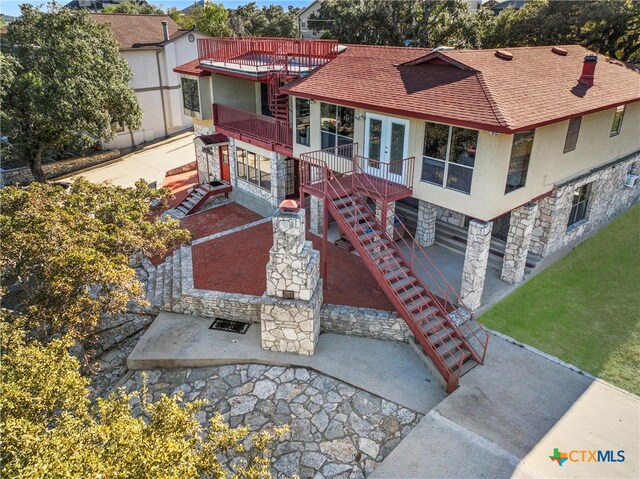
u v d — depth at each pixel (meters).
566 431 10.12
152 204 23.34
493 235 17.95
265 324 12.83
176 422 7.20
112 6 77.12
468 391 11.25
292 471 9.88
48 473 5.33
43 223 11.72
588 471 9.16
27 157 25.50
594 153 16.67
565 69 16.77
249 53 21.59
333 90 16.27
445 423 10.34
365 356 12.88
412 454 9.66
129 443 6.25
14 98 23.17
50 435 6.21
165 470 6.10
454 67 14.71
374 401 11.47
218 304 14.52
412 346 13.04
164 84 36.56
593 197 17.62
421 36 38.59
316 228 19.05
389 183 15.29
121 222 13.80
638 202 21.58
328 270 16.16
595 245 17.80
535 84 14.38
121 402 7.51
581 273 16.09
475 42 36.47
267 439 7.98
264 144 20.50
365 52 19.59
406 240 18.09
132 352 13.19
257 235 19.23
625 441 9.89
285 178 21.03
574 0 29.20
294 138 18.98
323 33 45.56
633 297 14.92
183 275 16.03
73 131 24.56
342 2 41.06
